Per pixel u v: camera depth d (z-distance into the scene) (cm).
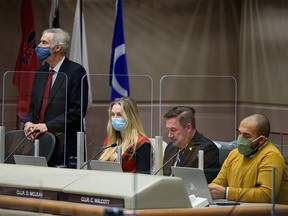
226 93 932
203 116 707
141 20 1128
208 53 1149
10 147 635
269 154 516
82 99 663
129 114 595
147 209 395
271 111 1043
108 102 958
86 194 414
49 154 624
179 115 573
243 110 1120
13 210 420
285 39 1016
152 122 685
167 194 404
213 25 1151
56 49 698
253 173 515
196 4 1146
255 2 1098
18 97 644
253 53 1099
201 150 542
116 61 930
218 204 461
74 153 647
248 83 1109
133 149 589
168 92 1072
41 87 639
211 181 540
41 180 426
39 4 1070
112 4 1109
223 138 710
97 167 547
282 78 1020
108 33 1111
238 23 1146
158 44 1133
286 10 1016
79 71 682
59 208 408
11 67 1066
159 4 1133
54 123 632
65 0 1086
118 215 347
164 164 545
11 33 1065
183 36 1141
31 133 625
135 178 375
